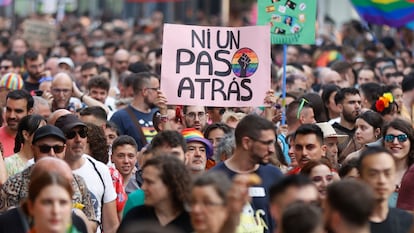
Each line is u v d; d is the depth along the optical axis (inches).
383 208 524.4
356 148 780.6
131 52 1454.2
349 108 817.5
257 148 563.5
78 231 533.0
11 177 590.2
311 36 821.9
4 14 2751.0
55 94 908.6
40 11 2420.0
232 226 457.4
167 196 510.0
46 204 466.6
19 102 769.6
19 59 1215.6
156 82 882.8
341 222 448.1
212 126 731.4
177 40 733.3
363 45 1667.1
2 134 775.1
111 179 646.5
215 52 733.9
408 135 666.8
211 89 733.3
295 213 424.5
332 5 2390.5
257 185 567.2
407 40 1672.0
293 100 847.7
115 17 2871.6
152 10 2923.2
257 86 730.2
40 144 603.8
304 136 634.2
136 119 877.8
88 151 687.7
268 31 730.8
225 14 2891.2
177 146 581.0
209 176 456.8
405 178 616.1
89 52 1518.2
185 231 511.2
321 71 1173.1
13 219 518.0
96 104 924.0
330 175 558.3
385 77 1172.5
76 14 2893.7
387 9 1157.7
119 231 518.0
